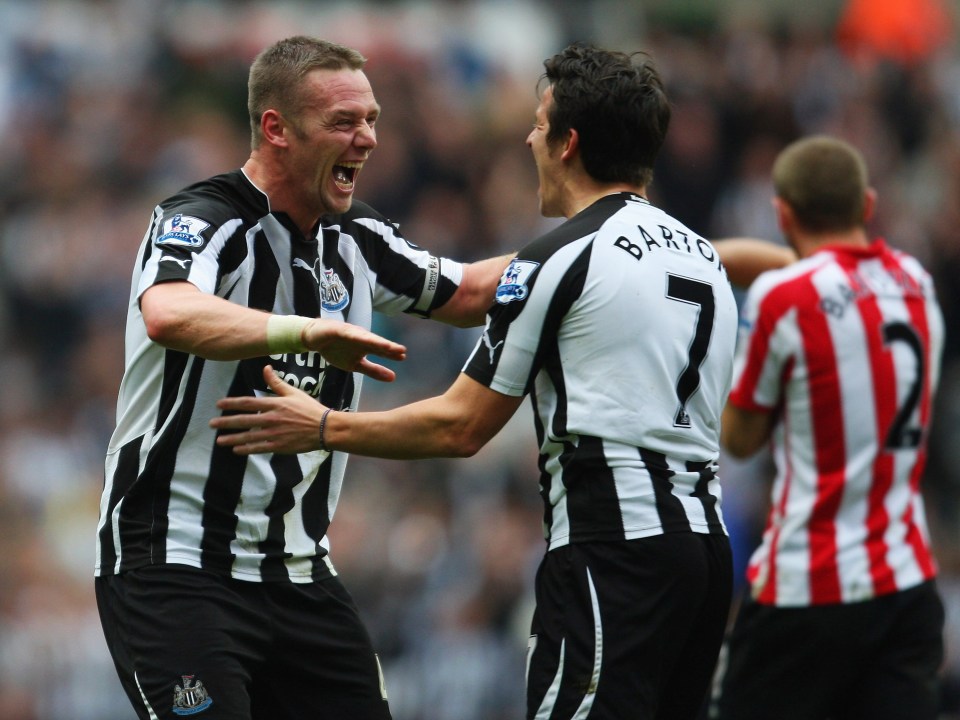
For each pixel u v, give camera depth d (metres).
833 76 50.22
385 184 45.16
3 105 49.31
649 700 13.11
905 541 16.56
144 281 13.02
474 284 15.51
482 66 50.72
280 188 13.95
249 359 13.72
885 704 16.33
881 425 16.48
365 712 14.40
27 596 34.84
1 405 40.47
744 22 50.84
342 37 50.41
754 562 17.02
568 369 13.22
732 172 46.19
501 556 32.84
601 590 13.05
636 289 13.13
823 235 17.17
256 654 13.81
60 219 45.62
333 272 14.50
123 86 49.94
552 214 14.20
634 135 13.65
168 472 13.72
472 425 13.24
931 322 17.06
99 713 33.06
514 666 31.52
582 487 13.20
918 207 48.38
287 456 14.06
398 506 34.72
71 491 38.50
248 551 13.88
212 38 50.72
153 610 13.50
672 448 13.24
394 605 32.91
